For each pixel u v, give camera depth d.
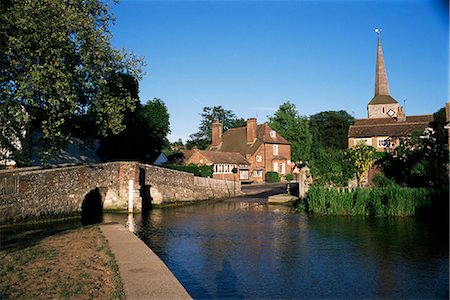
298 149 68.31
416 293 9.06
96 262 9.57
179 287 7.48
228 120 88.88
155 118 41.59
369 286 9.59
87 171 24.19
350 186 24.31
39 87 17.30
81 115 25.39
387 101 79.00
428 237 15.15
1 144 21.72
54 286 7.56
